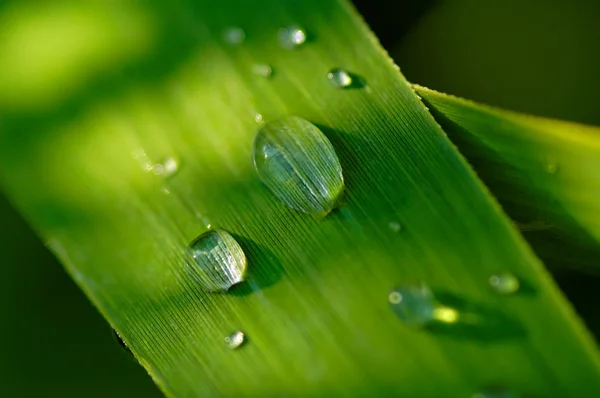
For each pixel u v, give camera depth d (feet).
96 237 0.41
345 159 0.41
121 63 0.41
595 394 0.39
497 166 0.41
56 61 0.41
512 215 0.42
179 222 0.41
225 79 0.41
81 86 0.41
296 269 0.40
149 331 0.41
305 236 0.40
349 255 0.40
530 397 0.39
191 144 0.41
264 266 0.40
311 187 0.41
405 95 0.41
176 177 0.41
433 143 0.40
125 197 0.41
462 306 0.40
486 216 0.40
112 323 0.41
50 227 0.41
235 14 0.41
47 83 0.41
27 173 0.41
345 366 0.40
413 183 0.40
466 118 0.41
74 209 0.41
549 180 0.41
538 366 0.39
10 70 0.41
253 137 0.41
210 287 0.40
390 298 0.40
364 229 0.40
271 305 0.40
